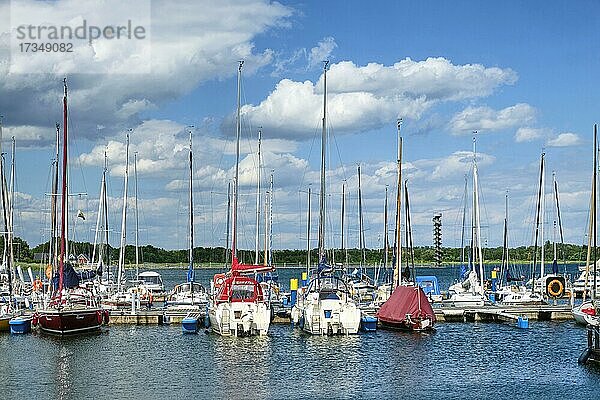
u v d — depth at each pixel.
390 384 45.22
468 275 98.12
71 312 61.81
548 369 49.56
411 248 88.94
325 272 68.88
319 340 60.19
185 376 47.12
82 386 44.56
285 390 43.53
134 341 59.59
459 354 54.88
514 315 71.19
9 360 52.16
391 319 66.19
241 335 61.44
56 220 75.44
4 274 82.44
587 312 70.06
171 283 159.12
